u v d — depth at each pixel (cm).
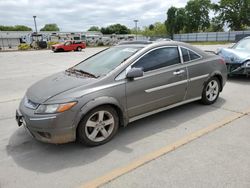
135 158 316
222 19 6494
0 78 964
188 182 262
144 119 448
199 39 5878
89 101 324
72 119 316
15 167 303
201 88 488
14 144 365
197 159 307
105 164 305
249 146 336
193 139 362
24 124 336
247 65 707
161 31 8481
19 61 1748
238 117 444
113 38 5622
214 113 469
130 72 354
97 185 264
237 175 271
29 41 4931
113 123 362
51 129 309
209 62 495
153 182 265
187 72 448
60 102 312
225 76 537
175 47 443
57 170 295
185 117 452
